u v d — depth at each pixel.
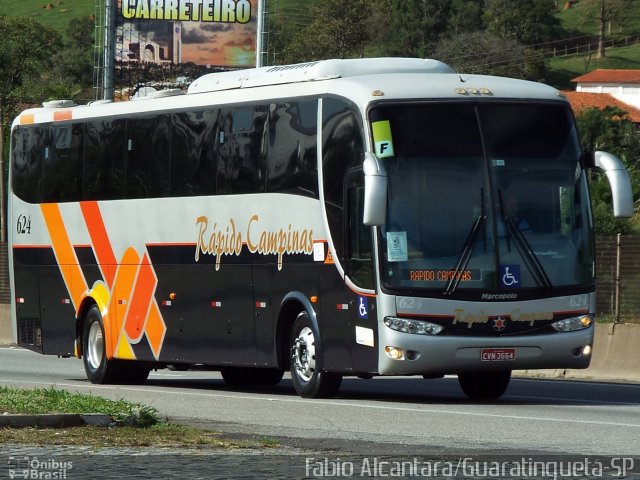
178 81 158.00
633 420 35.41
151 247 51.12
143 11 157.12
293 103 43.94
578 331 40.47
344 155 41.19
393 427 33.47
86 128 55.25
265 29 158.25
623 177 40.56
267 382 55.47
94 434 30.09
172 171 50.06
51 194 57.22
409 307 39.28
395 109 40.28
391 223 39.56
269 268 44.78
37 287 58.31
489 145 40.50
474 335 39.50
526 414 37.28
